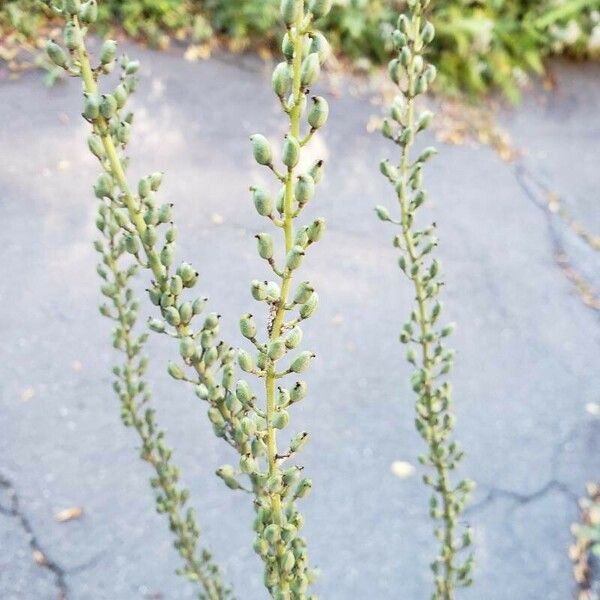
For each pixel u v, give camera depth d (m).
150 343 3.37
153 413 1.52
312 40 0.66
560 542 2.91
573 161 5.57
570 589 2.76
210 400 0.95
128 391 1.49
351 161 4.80
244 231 4.08
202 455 3.00
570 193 5.21
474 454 3.22
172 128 4.60
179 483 2.88
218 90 4.98
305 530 2.81
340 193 4.55
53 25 4.71
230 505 2.86
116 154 0.94
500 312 4.01
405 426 3.27
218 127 4.70
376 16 5.68
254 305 3.69
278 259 3.96
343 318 3.73
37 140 4.21
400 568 2.74
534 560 2.83
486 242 4.50
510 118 5.88
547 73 6.46
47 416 3.03
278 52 5.49
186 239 3.95
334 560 2.73
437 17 6.01
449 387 1.47
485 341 3.81
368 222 4.38
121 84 0.96
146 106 4.68
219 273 3.81
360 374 3.46
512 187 5.09
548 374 3.70
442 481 1.56
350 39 5.62
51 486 2.81
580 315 4.11
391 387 3.43
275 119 4.91
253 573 2.67
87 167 4.16
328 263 4.03
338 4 5.52
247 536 2.77
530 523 2.96
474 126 5.60
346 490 2.97
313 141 4.83
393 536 2.84
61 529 2.68
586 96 6.37
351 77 5.52
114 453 2.95
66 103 4.48
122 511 2.77
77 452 2.93
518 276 4.29
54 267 3.62
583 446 3.34
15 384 3.12
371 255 4.14
